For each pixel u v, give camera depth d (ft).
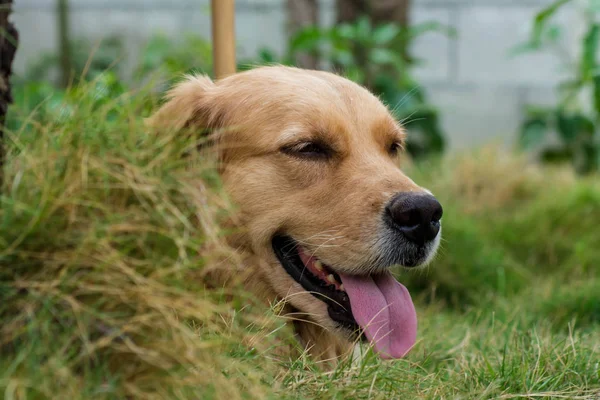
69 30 46.14
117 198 8.27
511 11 46.50
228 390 7.92
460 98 47.39
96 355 7.51
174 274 8.23
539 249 25.70
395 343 11.14
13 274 7.61
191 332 8.22
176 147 9.43
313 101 12.03
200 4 48.65
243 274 11.28
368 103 12.73
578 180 33.09
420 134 38.73
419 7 47.19
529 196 31.24
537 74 46.78
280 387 8.84
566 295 18.78
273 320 10.05
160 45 32.32
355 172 11.80
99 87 10.46
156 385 7.59
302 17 38.32
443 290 21.48
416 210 11.27
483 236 25.03
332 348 12.41
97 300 7.66
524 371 10.55
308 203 11.68
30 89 20.95
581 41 37.83
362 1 38.06
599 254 24.43
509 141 46.26
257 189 11.77
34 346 7.28
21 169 8.11
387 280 11.89
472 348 13.47
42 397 7.06
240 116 12.17
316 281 11.81
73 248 7.77
